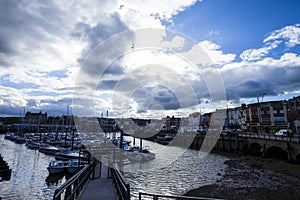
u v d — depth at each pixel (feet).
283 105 126.41
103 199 17.22
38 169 65.72
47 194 43.57
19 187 47.85
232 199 35.78
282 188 41.19
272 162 65.62
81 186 19.72
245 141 87.92
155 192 39.73
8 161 78.13
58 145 115.24
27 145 119.55
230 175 52.80
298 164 59.11
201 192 39.42
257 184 44.29
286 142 63.77
